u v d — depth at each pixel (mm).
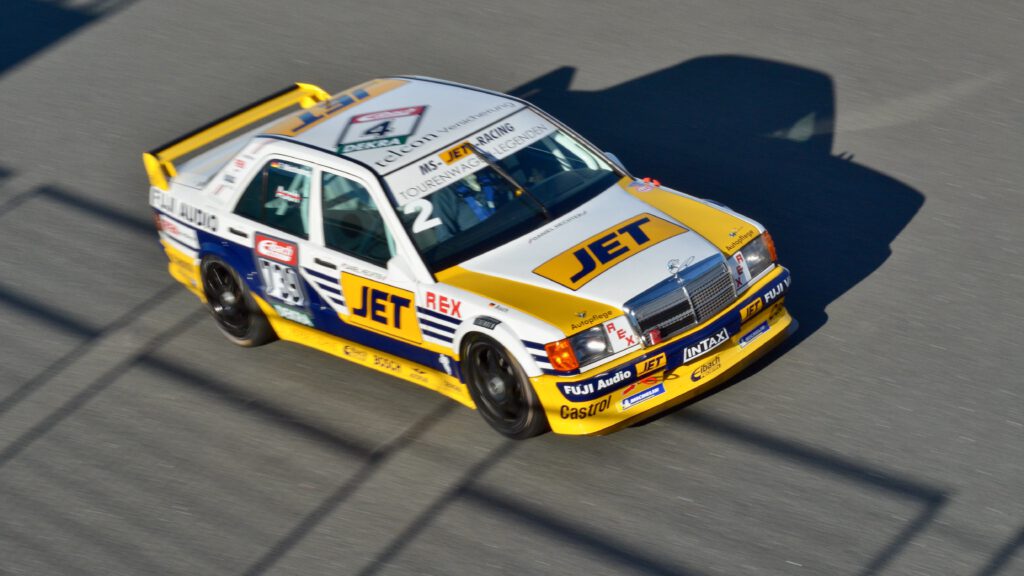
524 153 16609
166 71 28141
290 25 29609
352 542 14242
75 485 15945
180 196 18547
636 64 25844
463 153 16391
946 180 20750
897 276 18188
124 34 30234
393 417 16391
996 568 12602
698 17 27531
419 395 16766
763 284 15305
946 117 22719
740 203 20672
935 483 13914
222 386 17656
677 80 25016
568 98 24812
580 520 14016
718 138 22812
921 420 15008
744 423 15250
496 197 16016
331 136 17125
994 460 14195
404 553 13938
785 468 14391
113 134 25703
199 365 18234
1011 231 19125
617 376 14078
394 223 15633
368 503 14852
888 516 13484
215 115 25828
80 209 23062
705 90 24500
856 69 24734
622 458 14906
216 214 17859
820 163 21625
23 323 19781
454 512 14453
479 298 14695
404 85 18469
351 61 27391
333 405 16844
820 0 27781
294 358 18094
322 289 16562
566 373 14008
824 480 14141
